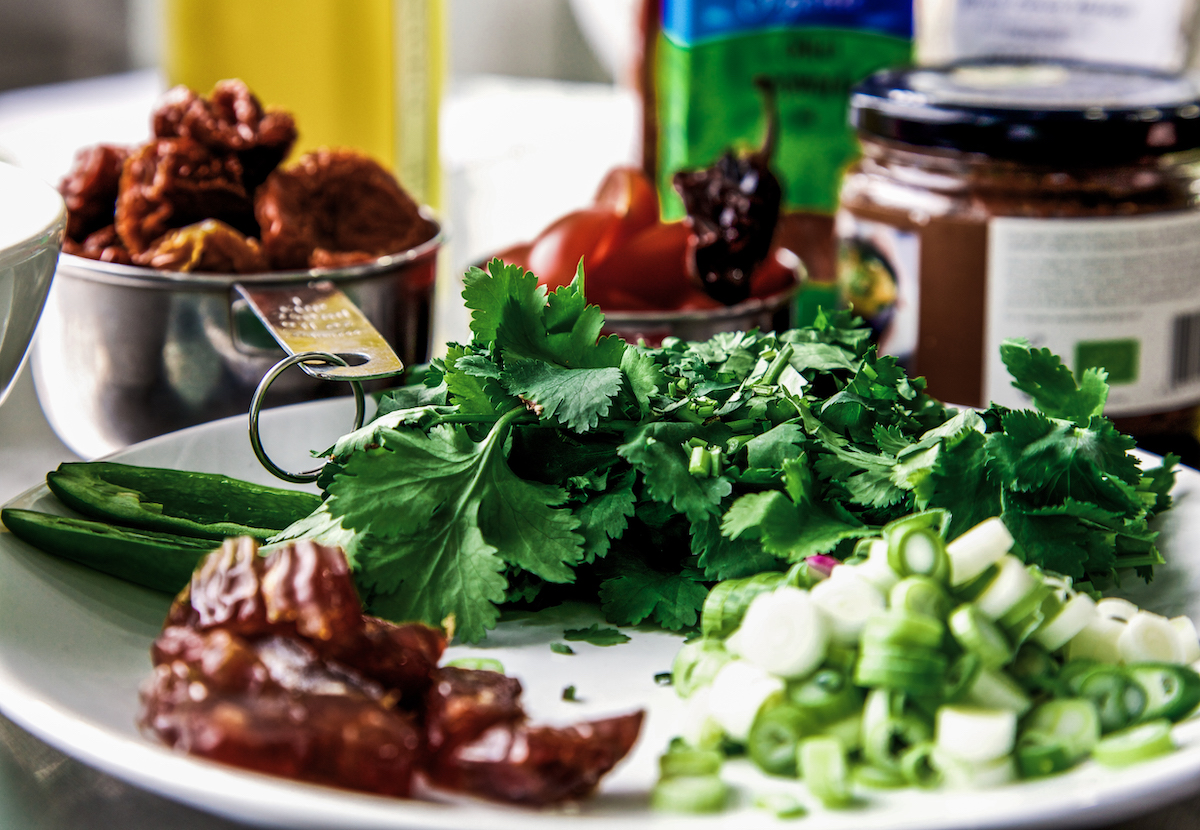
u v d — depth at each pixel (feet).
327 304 1.62
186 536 1.51
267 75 1.93
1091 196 1.74
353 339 1.57
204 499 1.54
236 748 1.30
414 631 1.39
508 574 1.51
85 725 1.33
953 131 1.74
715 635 1.46
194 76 1.93
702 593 1.50
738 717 1.37
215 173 1.70
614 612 1.49
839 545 1.50
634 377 1.53
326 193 1.74
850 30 1.95
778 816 1.32
